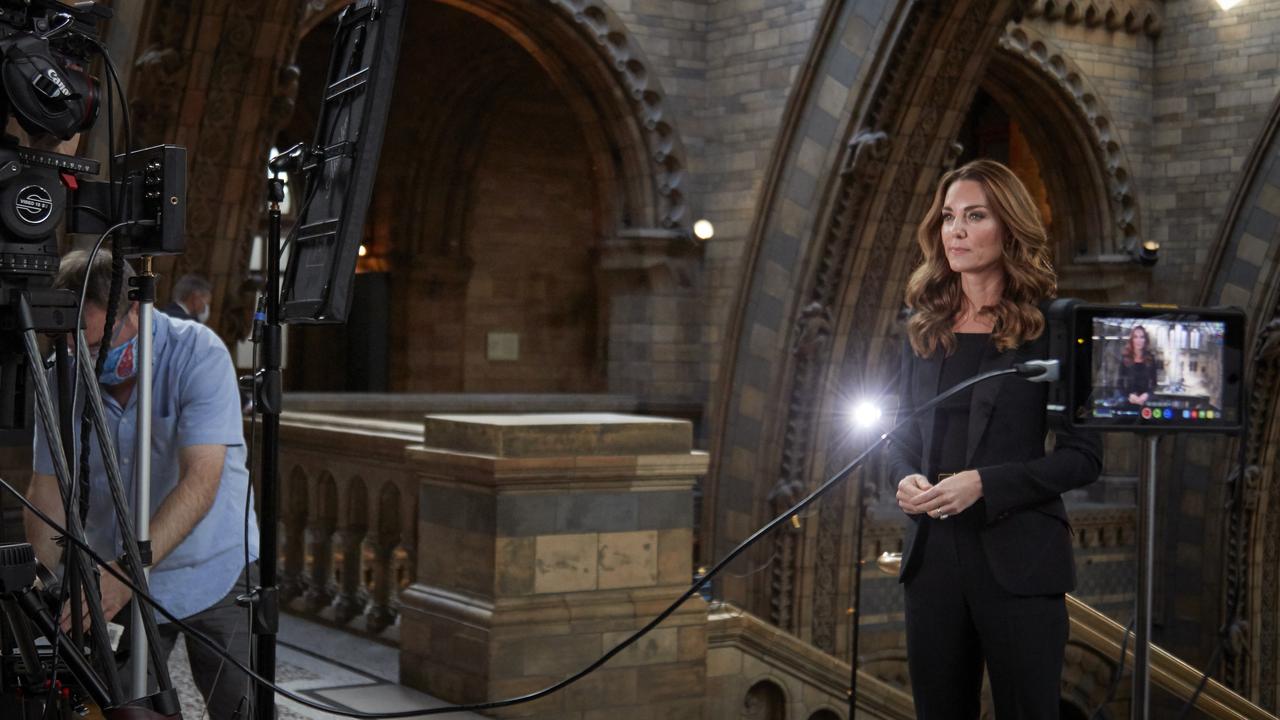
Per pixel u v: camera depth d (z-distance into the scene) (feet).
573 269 70.59
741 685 19.10
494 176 68.49
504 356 69.05
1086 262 73.31
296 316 9.32
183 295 26.55
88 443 8.98
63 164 8.30
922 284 9.19
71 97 8.06
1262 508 71.36
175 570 11.16
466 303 68.23
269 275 9.86
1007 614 8.55
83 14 8.45
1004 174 8.77
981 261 8.72
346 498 22.35
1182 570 72.64
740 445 56.90
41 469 11.18
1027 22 69.36
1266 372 68.74
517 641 16.10
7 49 7.89
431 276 67.26
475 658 16.16
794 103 54.60
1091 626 15.38
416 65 65.57
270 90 32.09
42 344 16.51
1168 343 7.88
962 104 53.72
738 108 58.70
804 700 20.12
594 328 71.00
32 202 8.11
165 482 11.27
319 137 9.77
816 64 54.03
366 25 9.27
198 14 30.07
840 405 56.44
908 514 8.79
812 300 54.85
